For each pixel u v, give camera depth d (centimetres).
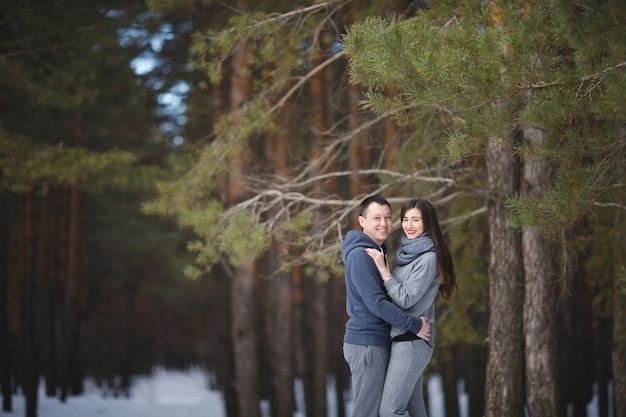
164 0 1136
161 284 3397
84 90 1366
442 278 549
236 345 1479
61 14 1337
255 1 1136
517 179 888
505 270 882
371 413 540
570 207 577
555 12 586
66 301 2262
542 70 577
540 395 872
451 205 1244
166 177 1417
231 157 1131
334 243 1015
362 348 539
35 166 1246
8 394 1836
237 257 991
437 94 552
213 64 1039
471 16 698
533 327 880
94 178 1449
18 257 2205
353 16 1024
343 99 1277
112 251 3328
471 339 1266
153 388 3266
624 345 1083
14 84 1303
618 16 570
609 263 1186
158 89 1725
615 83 547
